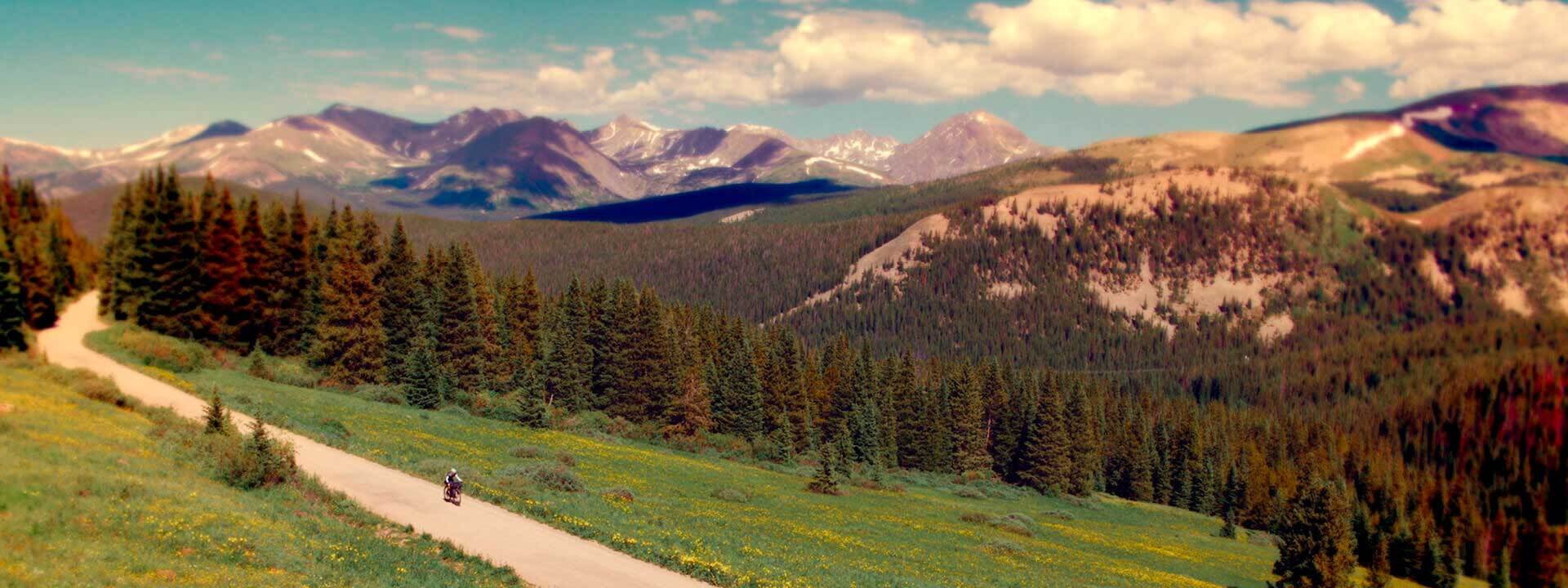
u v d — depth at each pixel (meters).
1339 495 36.09
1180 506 127.81
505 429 78.75
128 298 80.62
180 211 81.38
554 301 137.62
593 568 31.25
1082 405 128.00
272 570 24.12
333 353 87.06
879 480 99.81
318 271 90.38
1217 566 70.19
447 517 35.53
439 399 84.88
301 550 26.70
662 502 52.09
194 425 43.19
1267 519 100.06
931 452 127.25
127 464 30.83
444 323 97.69
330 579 24.73
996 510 89.69
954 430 132.12
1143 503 127.94
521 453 62.31
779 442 110.69
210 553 24.02
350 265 88.31
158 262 80.25
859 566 41.78
